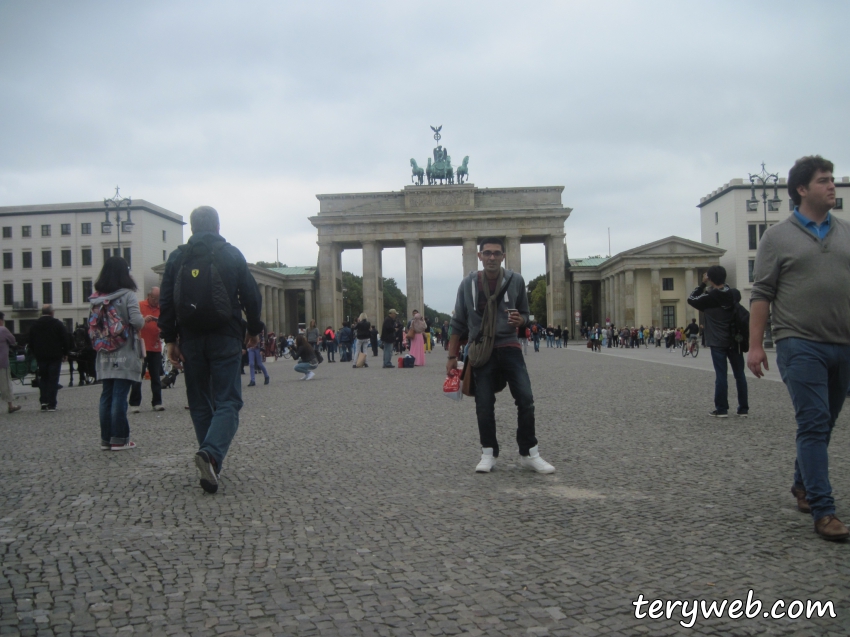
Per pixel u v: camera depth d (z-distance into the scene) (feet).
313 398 74.02
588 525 24.97
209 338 32.12
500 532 24.31
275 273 391.04
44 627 17.07
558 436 44.42
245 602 18.49
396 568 20.90
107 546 23.16
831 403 25.38
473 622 17.19
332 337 187.73
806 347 24.09
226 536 24.21
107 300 41.91
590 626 16.94
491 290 34.45
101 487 31.86
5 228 387.55
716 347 52.08
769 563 20.86
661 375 96.43
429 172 377.91
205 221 33.45
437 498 29.22
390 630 16.80
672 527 24.53
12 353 111.75
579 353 209.05
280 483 32.40
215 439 30.78
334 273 370.94
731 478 31.91
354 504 28.40
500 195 364.58
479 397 34.63
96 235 380.78
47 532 24.76
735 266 372.17
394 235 361.92
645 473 33.27
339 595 18.90
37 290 385.91
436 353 227.61
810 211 24.79
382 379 102.27
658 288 363.15
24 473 35.42
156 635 16.63
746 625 16.98
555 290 361.10
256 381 109.50
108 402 42.29
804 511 26.17
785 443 40.60
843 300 23.98
